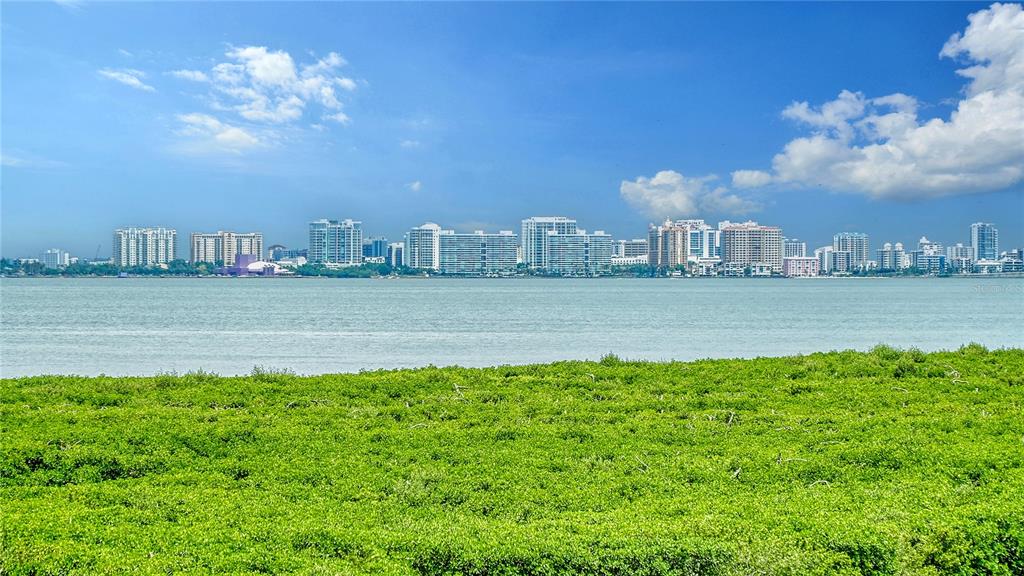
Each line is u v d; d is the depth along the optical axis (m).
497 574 8.69
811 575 8.60
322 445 14.35
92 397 19.25
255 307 92.94
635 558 8.74
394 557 8.92
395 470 12.76
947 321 69.75
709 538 9.20
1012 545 9.08
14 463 12.63
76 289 166.62
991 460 12.70
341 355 41.41
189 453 13.83
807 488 11.77
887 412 17.47
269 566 8.63
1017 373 22.19
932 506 10.39
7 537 9.25
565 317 75.06
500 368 24.67
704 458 13.48
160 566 8.53
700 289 175.50
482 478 12.27
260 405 18.72
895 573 8.70
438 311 85.19
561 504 11.12
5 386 20.62
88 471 12.63
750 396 19.83
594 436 15.18
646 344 47.97
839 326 63.72
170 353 42.00
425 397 19.73
